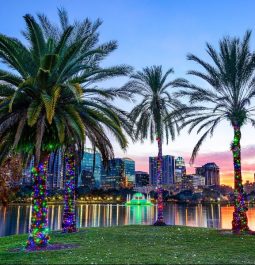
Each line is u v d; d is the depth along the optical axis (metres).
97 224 54.47
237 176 23.80
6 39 15.06
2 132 14.87
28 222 60.75
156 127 29.69
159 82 30.66
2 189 27.70
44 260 12.20
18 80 16.14
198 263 11.30
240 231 22.52
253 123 24.92
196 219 71.81
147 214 100.88
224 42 24.39
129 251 14.04
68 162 22.72
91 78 19.64
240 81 24.23
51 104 13.77
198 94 24.73
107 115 17.02
